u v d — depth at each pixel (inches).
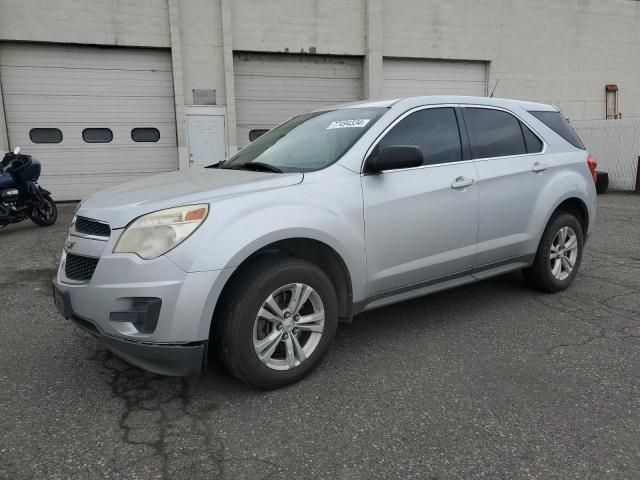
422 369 134.3
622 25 703.1
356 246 132.3
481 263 165.2
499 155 170.2
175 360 110.5
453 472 94.0
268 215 118.2
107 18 505.7
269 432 106.8
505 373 131.6
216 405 117.6
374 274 138.4
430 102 158.1
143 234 111.0
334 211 128.6
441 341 151.9
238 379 119.5
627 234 310.5
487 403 117.3
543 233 183.5
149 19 516.7
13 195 344.8
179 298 108.0
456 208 153.5
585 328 160.6
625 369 133.0
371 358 141.1
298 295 123.5
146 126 541.6
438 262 152.0
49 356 144.3
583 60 690.8
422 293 152.8
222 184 126.3
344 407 116.3
